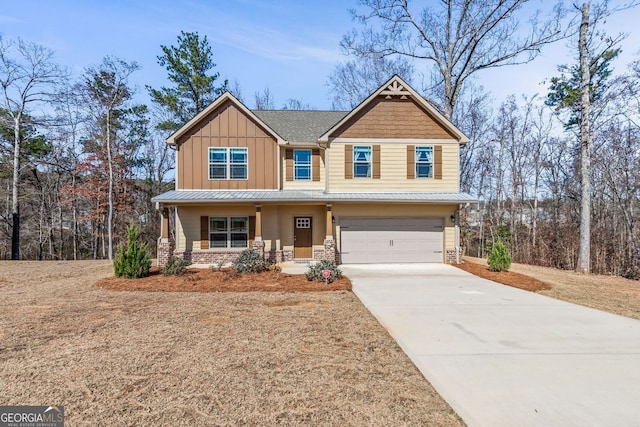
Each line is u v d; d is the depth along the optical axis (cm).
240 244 1592
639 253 1568
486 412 357
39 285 1087
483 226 2995
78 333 604
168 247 1445
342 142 1587
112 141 2745
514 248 2344
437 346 545
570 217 2398
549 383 421
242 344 552
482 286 1053
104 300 869
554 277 1314
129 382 421
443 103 2406
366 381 426
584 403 375
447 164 1605
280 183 1620
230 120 1602
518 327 645
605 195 2186
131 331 616
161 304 827
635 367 468
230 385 414
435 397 388
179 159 1576
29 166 2556
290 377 436
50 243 2908
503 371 455
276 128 1748
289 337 587
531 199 2883
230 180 1593
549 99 2238
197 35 2706
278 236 1602
